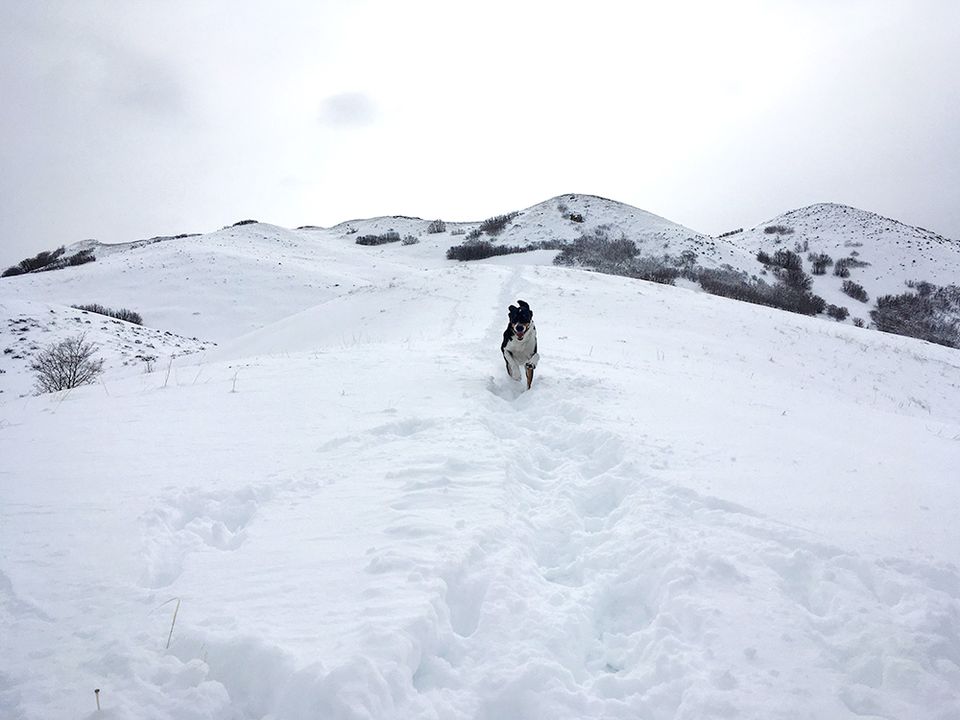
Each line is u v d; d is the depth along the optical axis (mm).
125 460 5152
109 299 48406
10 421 6535
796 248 77438
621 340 18172
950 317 55875
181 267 55781
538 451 6160
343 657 2564
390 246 89875
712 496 4473
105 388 8664
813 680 2670
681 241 67500
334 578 3303
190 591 3168
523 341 8719
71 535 3699
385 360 10523
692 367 13352
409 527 3912
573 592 3629
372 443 5879
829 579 3418
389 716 2367
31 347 24750
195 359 25703
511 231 79375
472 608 3344
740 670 2734
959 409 19000
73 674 2469
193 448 5574
